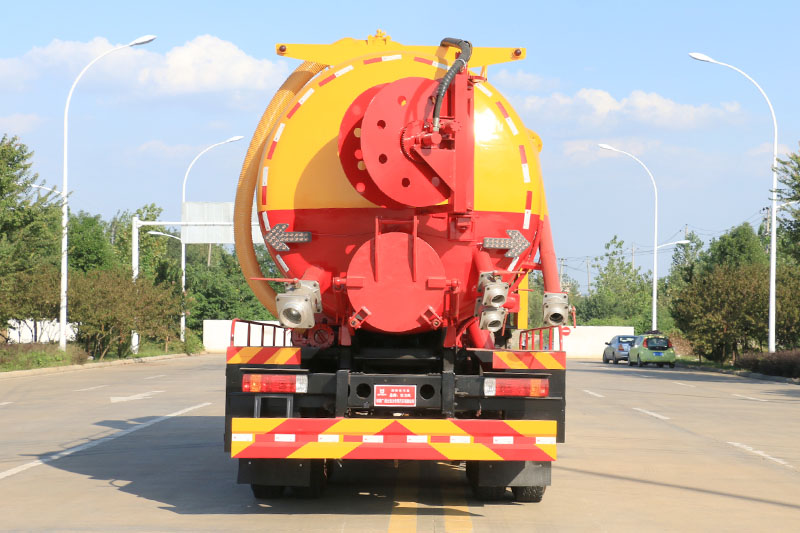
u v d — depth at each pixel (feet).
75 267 189.88
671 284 359.66
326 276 28.43
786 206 111.45
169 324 163.63
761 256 196.95
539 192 29.01
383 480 34.58
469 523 26.50
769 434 51.75
